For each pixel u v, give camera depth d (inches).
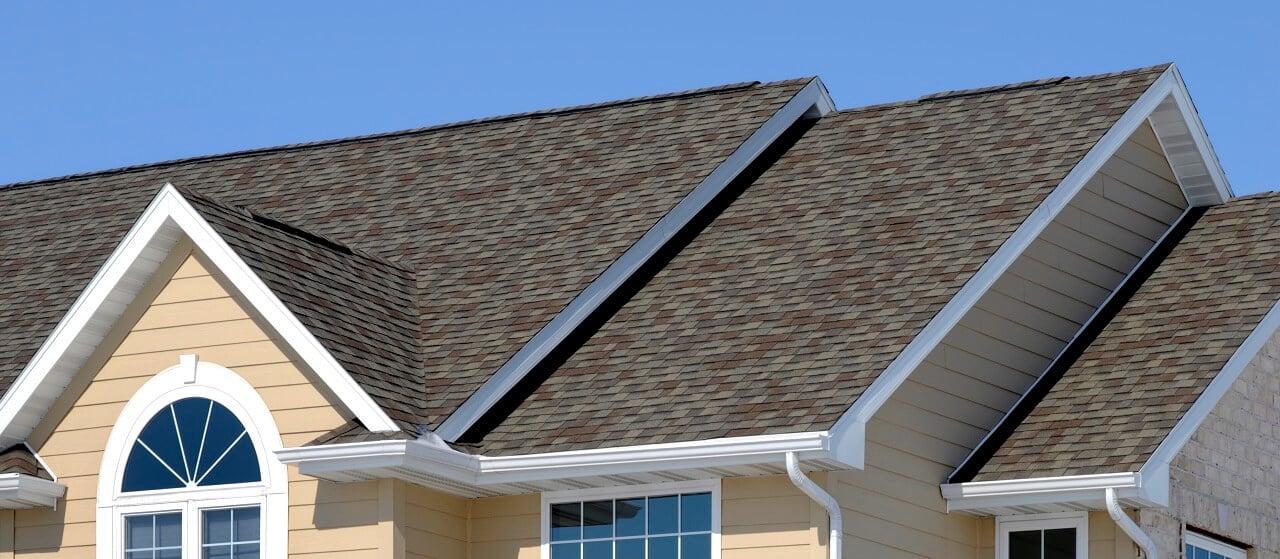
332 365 827.4
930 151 1008.2
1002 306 924.6
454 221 1038.4
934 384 877.2
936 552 863.1
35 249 1106.1
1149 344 931.3
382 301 925.2
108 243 1085.1
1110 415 874.8
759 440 781.9
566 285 931.3
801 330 861.8
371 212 1079.0
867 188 986.7
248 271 844.0
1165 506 832.9
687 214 994.1
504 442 843.4
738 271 937.5
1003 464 868.6
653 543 835.4
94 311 866.1
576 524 852.0
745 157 1038.4
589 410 848.3
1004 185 945.5
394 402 834.8
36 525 880.9
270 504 842.8
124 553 863.7
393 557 820.0
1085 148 959.0
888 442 846.5
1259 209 1040.2
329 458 803.4
